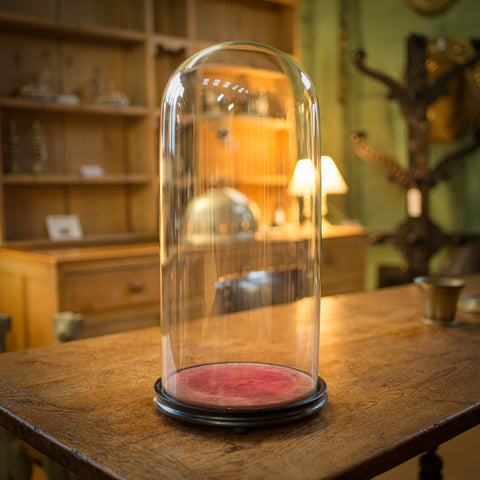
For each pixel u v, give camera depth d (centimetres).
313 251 85
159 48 345
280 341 106
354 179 443
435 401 83
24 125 296
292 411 73
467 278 209
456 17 398
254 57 84
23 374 96
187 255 94
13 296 267
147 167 321
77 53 311
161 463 62
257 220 96
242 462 63
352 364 102
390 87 388
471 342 118
